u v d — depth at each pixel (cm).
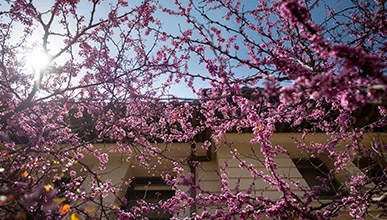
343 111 622
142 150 795
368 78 272
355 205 530
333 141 677
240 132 846
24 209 355
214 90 559
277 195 720
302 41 496
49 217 397
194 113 796
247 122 662
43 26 535
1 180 397
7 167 501
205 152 952
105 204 603
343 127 623
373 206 609
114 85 596
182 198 546
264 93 290
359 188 561
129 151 771
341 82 276
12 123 606
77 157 677
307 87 278
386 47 570
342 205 517
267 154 524
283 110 550
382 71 276
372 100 265
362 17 597
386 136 804
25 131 625
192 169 913
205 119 834
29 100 523
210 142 869
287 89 276
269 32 671
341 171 797
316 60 544
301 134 895
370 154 611
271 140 912
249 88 493
